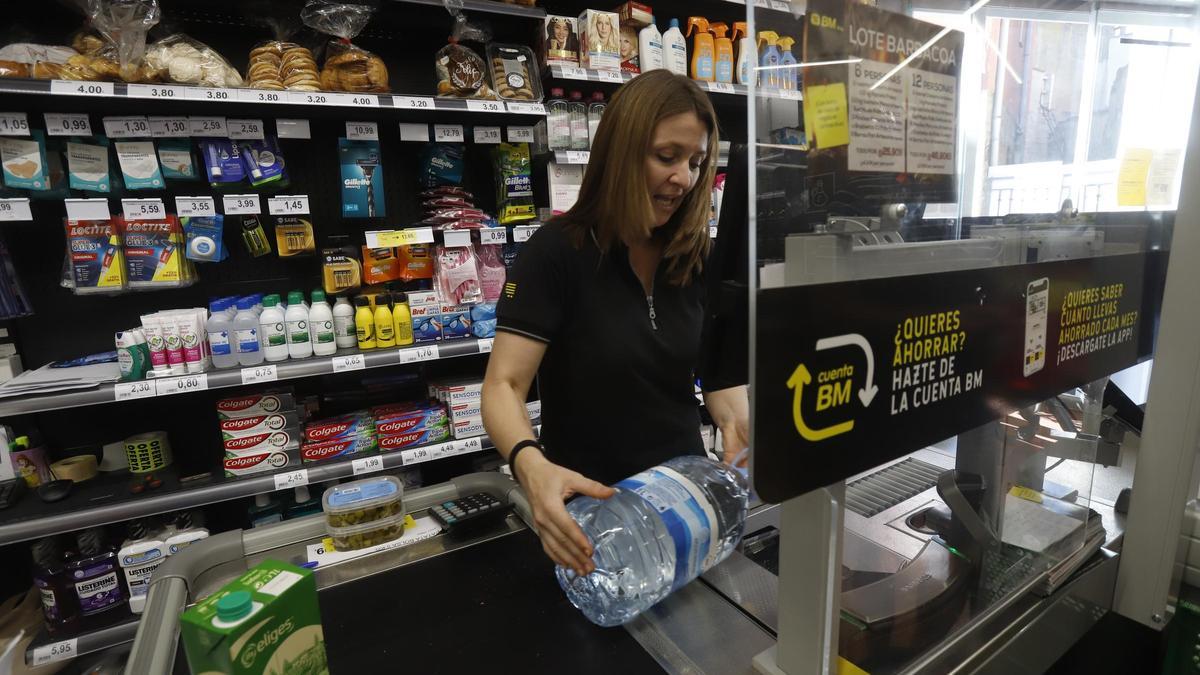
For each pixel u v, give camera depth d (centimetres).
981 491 80
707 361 61
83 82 176
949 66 60
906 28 55
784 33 45
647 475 87
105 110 204
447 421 254
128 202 196
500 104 234
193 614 54
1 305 200
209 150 213
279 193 237
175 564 94
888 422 55
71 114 192
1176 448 85
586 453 129
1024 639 76
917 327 56
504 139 271
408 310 240
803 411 47
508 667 73
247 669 53
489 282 260
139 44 191
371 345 235
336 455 235
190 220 216
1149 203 87
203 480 218
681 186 108
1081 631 88
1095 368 83
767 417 45
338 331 235
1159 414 86
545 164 278
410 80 264
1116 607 94
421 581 91
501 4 237
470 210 250
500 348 114
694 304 132
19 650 190
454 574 93
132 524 215
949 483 81
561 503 79
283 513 244
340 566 96
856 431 52
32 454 212
